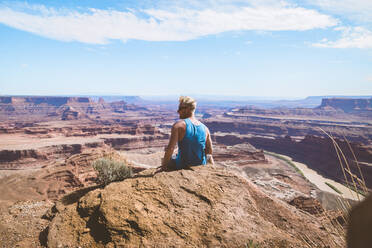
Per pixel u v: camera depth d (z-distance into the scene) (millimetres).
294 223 3305
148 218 3158
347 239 781
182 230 3025
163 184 3744
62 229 3418
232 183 3912
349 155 108438
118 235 3010
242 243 2855
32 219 5066
